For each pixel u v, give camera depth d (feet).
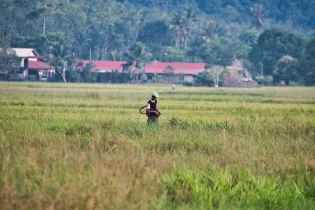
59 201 89.76
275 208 104.88
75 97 450.71
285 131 192.65
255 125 207.31
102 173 100.42
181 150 147.13
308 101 446.60
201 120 229.86
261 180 113.60
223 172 120.57
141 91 614.75
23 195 93.81
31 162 114.52
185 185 107.45
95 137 157.07
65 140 157.48
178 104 375.66
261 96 535.19
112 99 431.84
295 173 125.90
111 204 90.02
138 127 191.01
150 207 93.15
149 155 132.67
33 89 615.16
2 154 132.57
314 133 188.34
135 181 102.47
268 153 145.48
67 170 102.99
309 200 110.32
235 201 106.32
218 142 159.63
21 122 208.13
